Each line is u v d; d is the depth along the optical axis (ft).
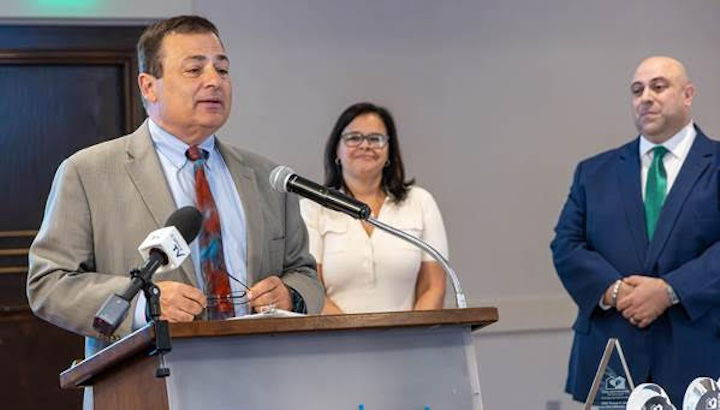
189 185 12.21
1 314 20.92
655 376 17.94
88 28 21.53
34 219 21.24
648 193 18.57
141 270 8.85
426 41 22.58
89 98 21.62
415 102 22.45
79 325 11.24
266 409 8.84
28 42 21.29
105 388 9.37
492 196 22.62
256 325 8.75
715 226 18.19
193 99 12.06
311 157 21.95
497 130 22.71
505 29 22.88
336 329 9.02
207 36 12.27
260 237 12.30
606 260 18.51
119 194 11.94
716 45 23.31
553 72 22.97
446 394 9.39
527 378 22.38
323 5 22.22
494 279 22.50
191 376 8.66
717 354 17.78
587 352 18.30
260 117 21.86
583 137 22.98
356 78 22.24
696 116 23.29
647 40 23.26
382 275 17.56
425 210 18.08
